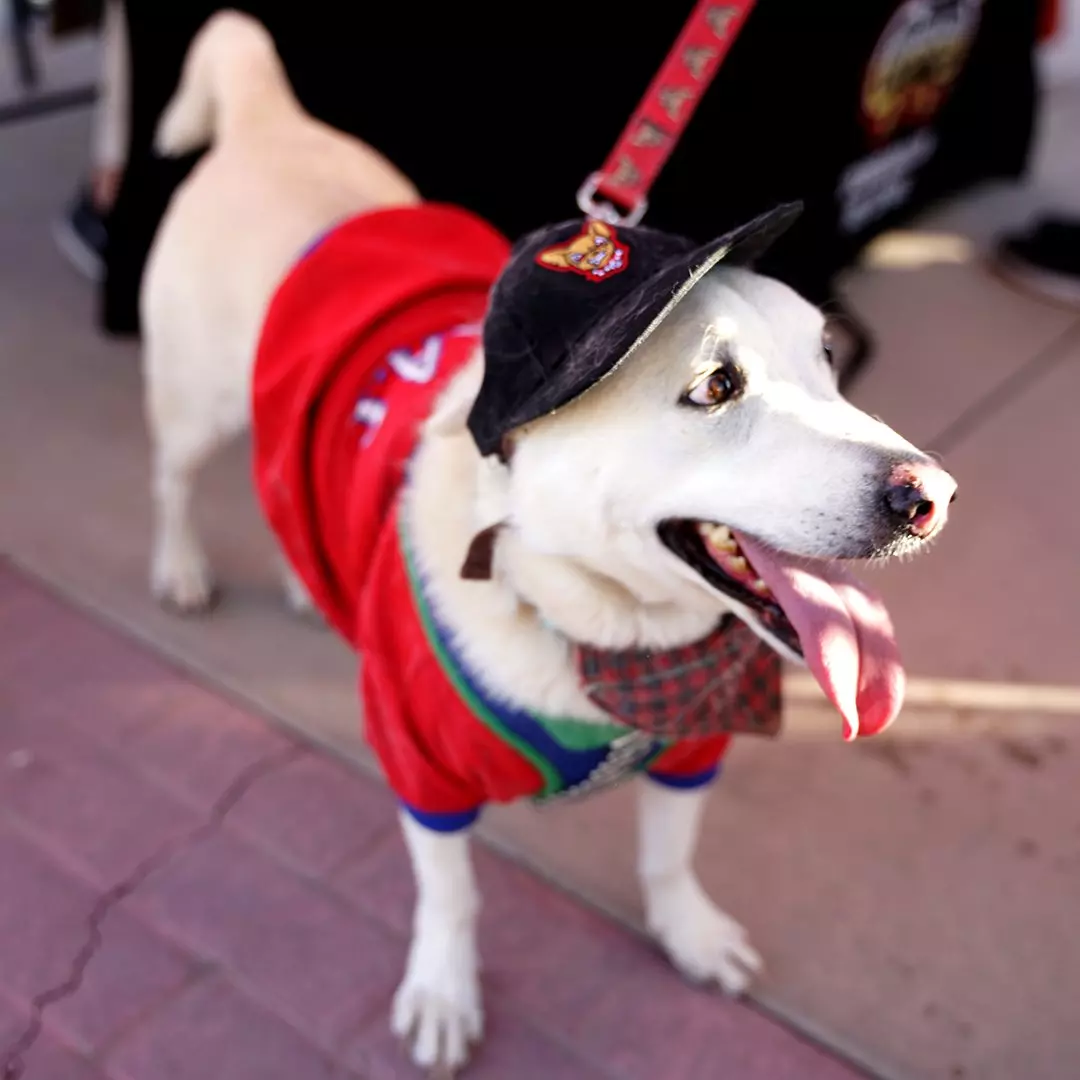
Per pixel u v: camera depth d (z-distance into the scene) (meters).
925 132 4.48
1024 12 4.59
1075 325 4.12
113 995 2.06
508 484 1.55
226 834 2.35
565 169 3.69
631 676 1.61
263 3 3.42
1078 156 5.46
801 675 2.76
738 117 3.52
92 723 2.59
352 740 2.56
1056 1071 1.98
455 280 2.12
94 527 3.14
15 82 5.80
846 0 3.51
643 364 1.45
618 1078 1.96
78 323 4.01
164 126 2.96
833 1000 2.08
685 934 2.10
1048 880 2.29
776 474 1.41
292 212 2.41
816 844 2.36
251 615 2.90
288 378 2.11
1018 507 3.28
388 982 2.10
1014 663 2.79
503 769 1.71
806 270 3.89
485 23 3.41
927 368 3.86
